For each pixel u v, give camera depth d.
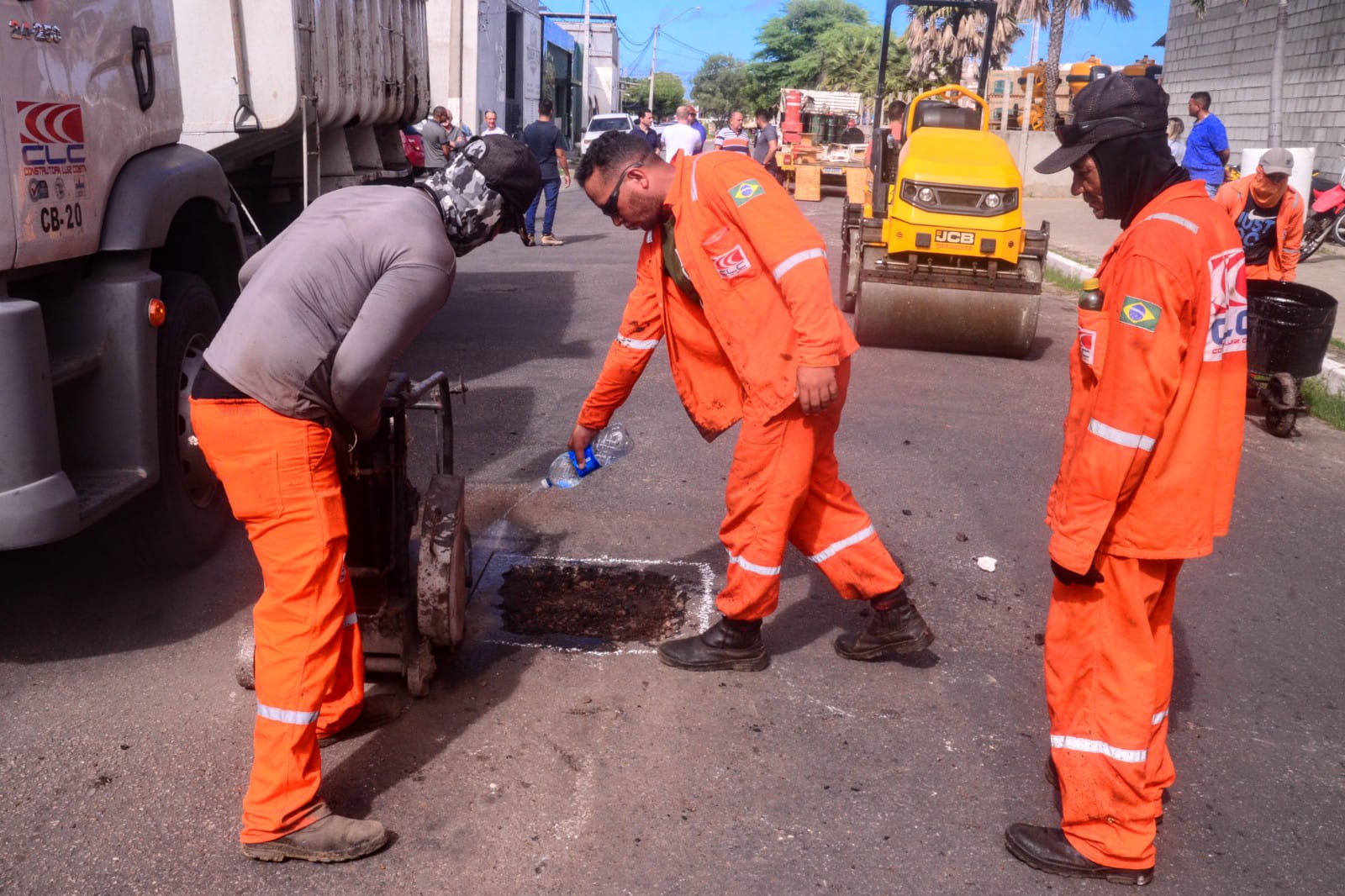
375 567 3.38
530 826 2.95
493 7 31.33
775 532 3.55
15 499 3.30
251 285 2.82
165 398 4.20
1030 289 8.62
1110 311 2.55
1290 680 3.94
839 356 3.36
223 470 2.78
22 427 3.29
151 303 3.92
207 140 6.16
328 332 2.76
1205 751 3.46
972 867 2.86
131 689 3.59
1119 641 2.70
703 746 3.35
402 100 8.83
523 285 11.66
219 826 2.93
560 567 4.58
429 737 3.36
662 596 4.35
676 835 2.94
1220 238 2.55
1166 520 2.59
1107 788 2.73
